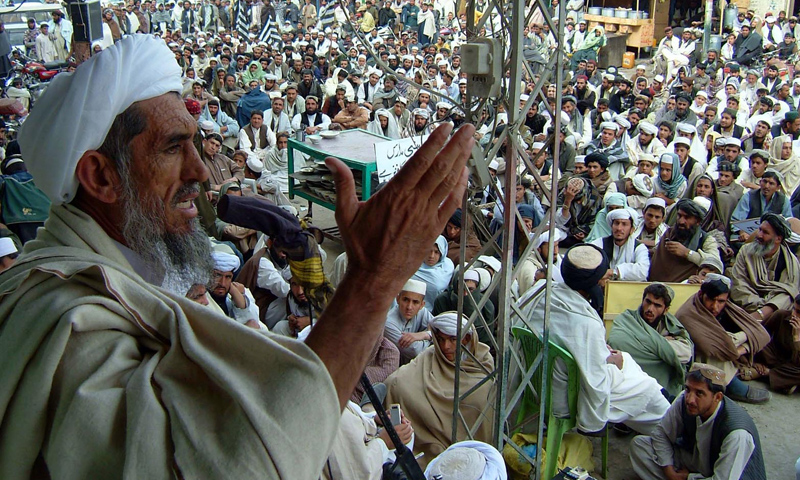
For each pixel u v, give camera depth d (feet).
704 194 25.44
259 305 18.02
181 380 3.11
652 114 42.32
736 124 37.35
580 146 34.86
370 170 26.09
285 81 55.77
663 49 68.74
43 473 3.25
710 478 12.80
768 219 20.26
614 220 21.16
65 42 62.34
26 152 3.59
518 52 9.97
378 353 15.42
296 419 2.96
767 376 18.38
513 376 13.73
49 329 3.11
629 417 14.24
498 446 11.93
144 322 3.20
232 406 2.98
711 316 17.46
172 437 2.92
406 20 85.92
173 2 93.76
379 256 3.16
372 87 52.49
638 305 17.74
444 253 20.03
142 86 3.54
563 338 12.89
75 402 2.92
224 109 47.52
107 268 3.27
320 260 4.56
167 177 3.68
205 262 4.02
